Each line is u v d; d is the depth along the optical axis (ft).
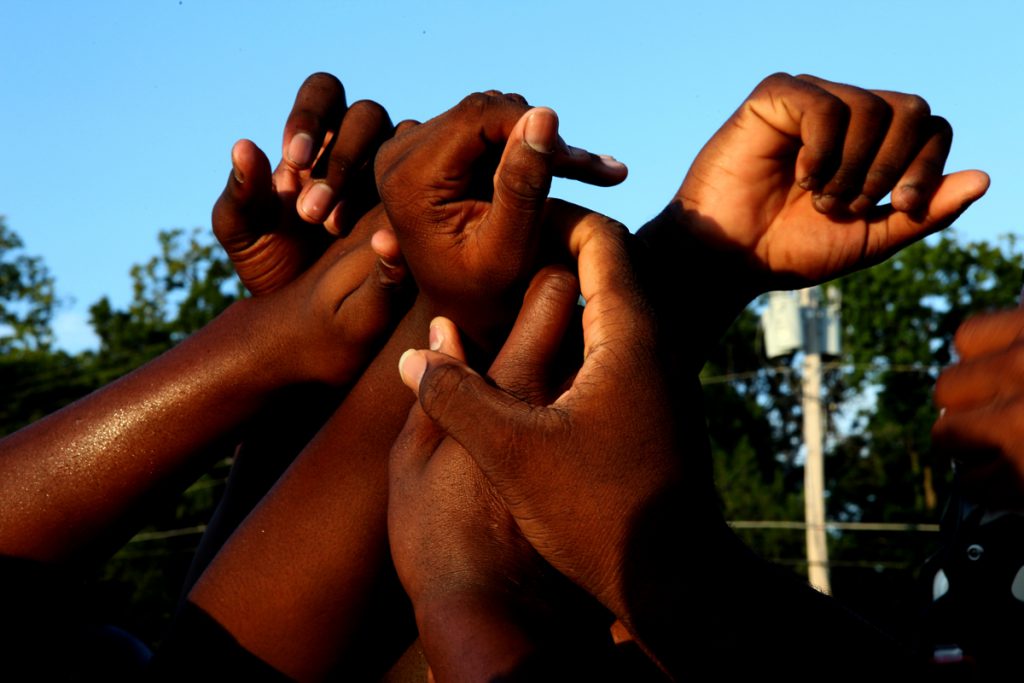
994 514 4.17
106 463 5.11
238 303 5.43
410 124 5.44
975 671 4.10
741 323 105.91
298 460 5.04
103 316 105.19
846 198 4.61
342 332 4.98
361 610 4.86
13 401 91.56
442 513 3.98
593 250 3.99
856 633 3.99
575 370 4.26
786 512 91.35
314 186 5.08
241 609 4.87
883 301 95.14
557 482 3.55
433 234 4.27
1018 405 2.88
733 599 3.71
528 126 3.87
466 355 4.62
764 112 4.81
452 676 3.56
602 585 3.63
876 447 94.99
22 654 5.19
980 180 4.70
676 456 3.63
